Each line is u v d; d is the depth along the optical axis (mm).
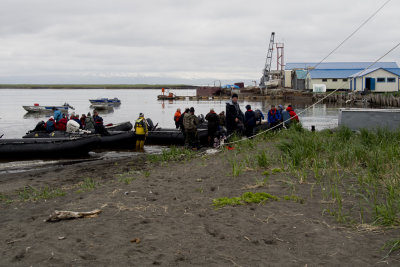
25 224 5180
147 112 45125
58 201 6590
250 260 3678
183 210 5500
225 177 7637
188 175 8266
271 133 13625
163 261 3721
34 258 3887
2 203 6832
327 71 64062
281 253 3814
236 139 12992
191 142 13750
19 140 15609
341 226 4484
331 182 6547
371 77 55125
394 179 6109
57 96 122875
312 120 29797
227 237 4312
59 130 17891
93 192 7055
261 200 5695
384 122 13000
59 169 11281
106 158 13758
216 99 77812
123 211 5547
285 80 77250
